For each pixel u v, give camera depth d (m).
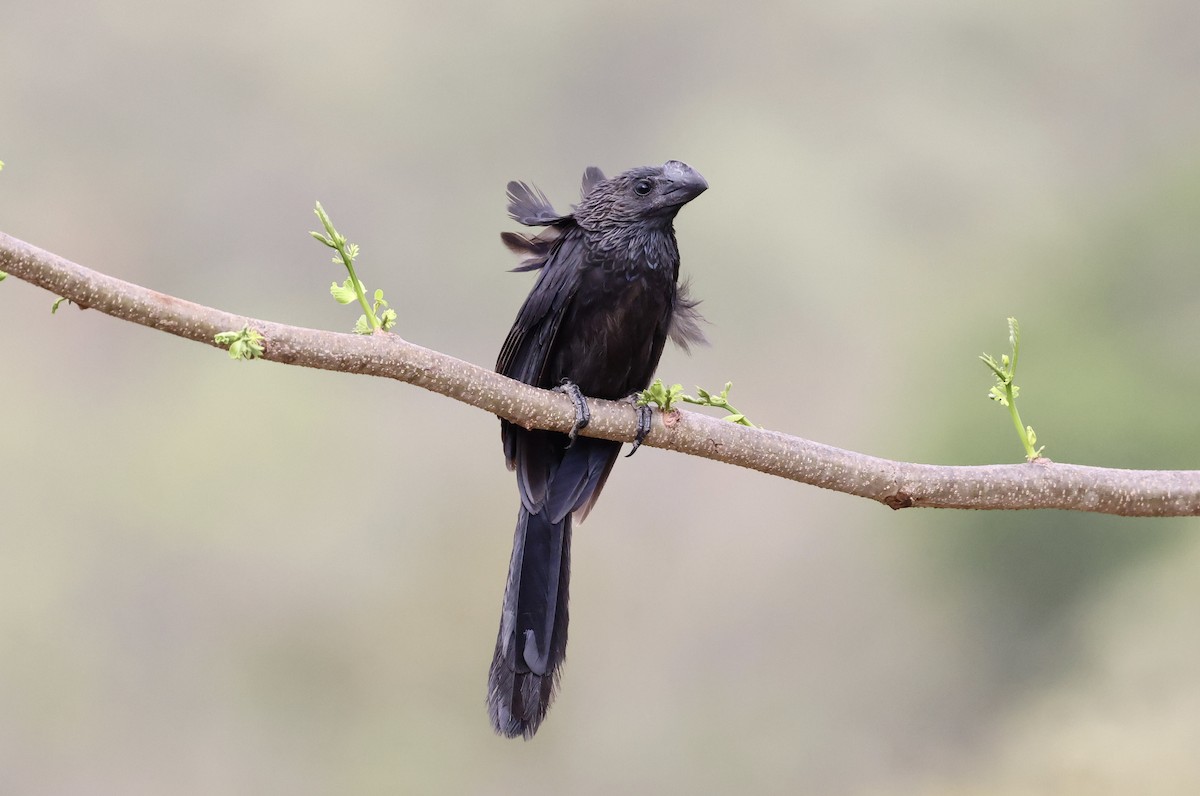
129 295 3.95
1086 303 15.60
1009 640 15.23
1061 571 14.78
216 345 4.06
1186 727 12.96
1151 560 14.40
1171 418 13.85
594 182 6.38
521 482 5.62
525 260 6.11
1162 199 16.08
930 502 4.54
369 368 4.31
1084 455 14.07
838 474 4.59
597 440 5.64
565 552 5.60
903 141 22.88
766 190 22.05
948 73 23.62
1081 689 14.21
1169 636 13.77
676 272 5.88
